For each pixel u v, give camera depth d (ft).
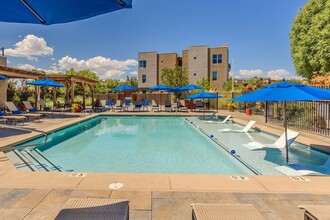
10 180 12.00
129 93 109.70
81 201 6.88
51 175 12.84
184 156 22.88
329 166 17.29
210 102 73.92
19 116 33.65
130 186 11.40
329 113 27.91
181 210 9.09
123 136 33.22
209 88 91.66
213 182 12.12
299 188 11.43
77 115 50.78
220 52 104.73
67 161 20.75
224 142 27.76
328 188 11.48
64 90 102.58
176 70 95.76
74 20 7.38
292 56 68.18
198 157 22.49
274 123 38.75
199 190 11.02
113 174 13.14
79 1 6.12
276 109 40.14
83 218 5.88
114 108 70.74
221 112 62.39
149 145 27.58
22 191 10.63
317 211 6.16
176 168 19.26
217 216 6.08
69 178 12.38
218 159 21.72
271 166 18.58
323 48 54.13
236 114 56.18
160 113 59.00
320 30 56.29
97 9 6.45
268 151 23.40
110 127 41.55
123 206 6.62
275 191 11.01
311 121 30.94
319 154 21.16
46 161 20.45
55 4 6.45
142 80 115.03
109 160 21.35
